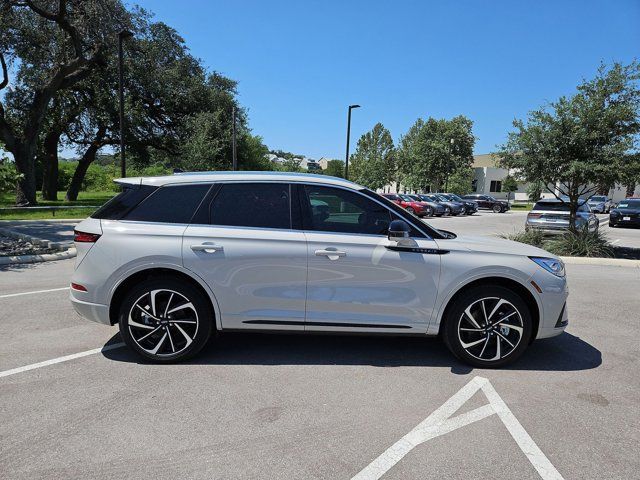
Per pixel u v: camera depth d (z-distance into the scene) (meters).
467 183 51.62
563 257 11.01
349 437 3.01
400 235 3.92
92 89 30.02
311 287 4.06
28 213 20.55
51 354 4.33
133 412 3.28
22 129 28.78
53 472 2.59
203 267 3.99
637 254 11.82
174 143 33.62
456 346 4.17
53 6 23.31
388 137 59.72
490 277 4.17
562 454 2.86
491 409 3.42
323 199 4.21
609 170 10.36
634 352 4.69
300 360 4.31
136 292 4.04
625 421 3.28
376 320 4.10
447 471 2.67
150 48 28.81
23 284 7.30
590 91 11.11
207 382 3.80
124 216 4.14
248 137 38.56
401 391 3.70
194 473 2.61
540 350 4.71
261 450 2.85
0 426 3.06
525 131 11.55
